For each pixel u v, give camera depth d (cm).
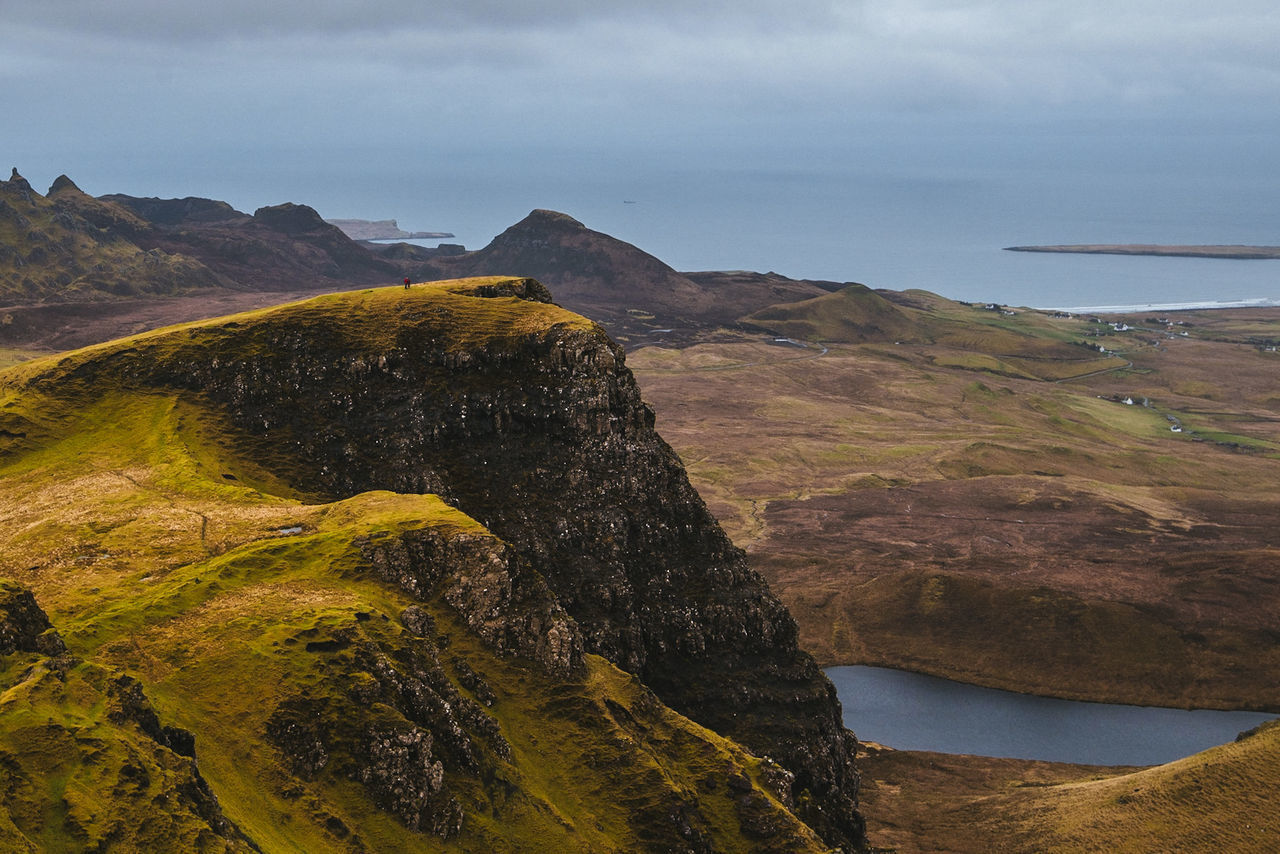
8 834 6700
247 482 18488
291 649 11219
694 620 18112
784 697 17812
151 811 7538
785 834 13188
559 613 14450
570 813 12262
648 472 19350
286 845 8994
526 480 19050
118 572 13612
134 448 19100
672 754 13938
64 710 8144
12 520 16050
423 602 13838
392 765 10512
